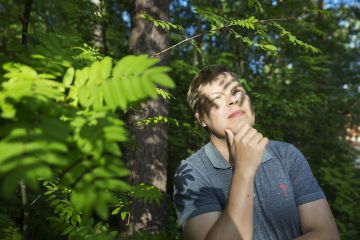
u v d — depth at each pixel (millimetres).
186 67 6461
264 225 1877
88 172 918
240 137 1755
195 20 7973
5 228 2037
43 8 2984
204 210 1830
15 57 1487
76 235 2074
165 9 4602
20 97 988
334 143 8820
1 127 939
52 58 1364
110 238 2064
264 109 6902
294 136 8281
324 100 8211
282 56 7977
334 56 10156
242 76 6801
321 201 1959
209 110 2012
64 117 1017
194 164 1987
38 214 2615
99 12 3568
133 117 3760
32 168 825
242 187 1683
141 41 4523
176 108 6598
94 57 1734
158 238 2920
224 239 1622
